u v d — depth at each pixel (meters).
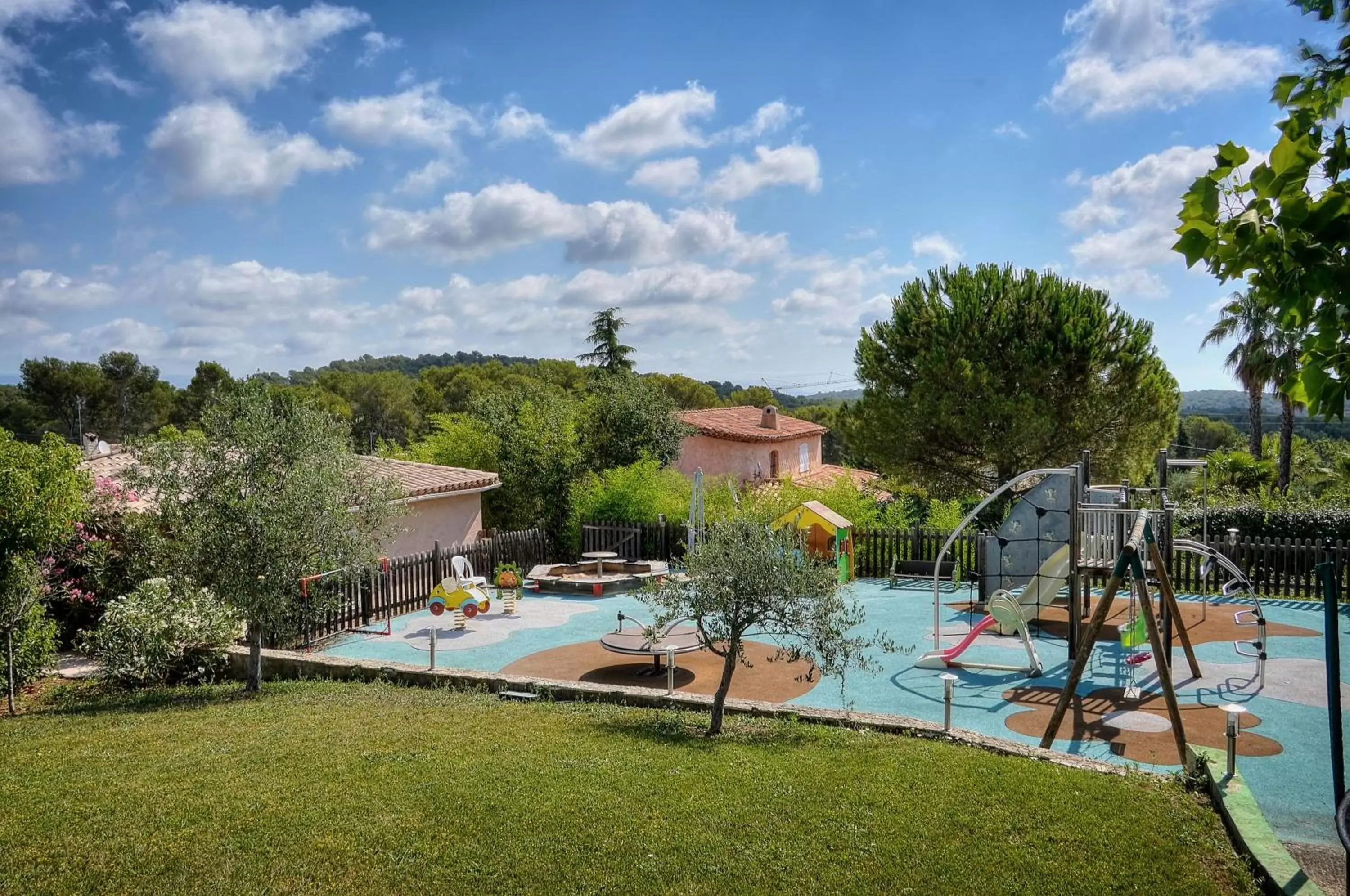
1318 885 5.46
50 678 12.06
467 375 64.06
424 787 6.68
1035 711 10.98
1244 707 10.84
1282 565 18.45
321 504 10.43
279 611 10.67
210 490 10.21
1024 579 15.18
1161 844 5.82
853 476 32.41
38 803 6.38
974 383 23.59
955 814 6.27
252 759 7.45
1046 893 5.16
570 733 8.45
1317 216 2.96
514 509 26.16
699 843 5.73
